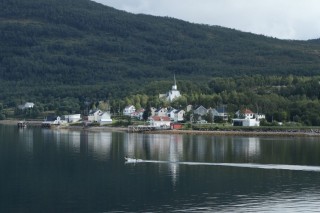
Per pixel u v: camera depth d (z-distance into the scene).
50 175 162.38
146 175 162.38
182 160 190.12
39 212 123.12
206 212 123.06
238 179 156.62
